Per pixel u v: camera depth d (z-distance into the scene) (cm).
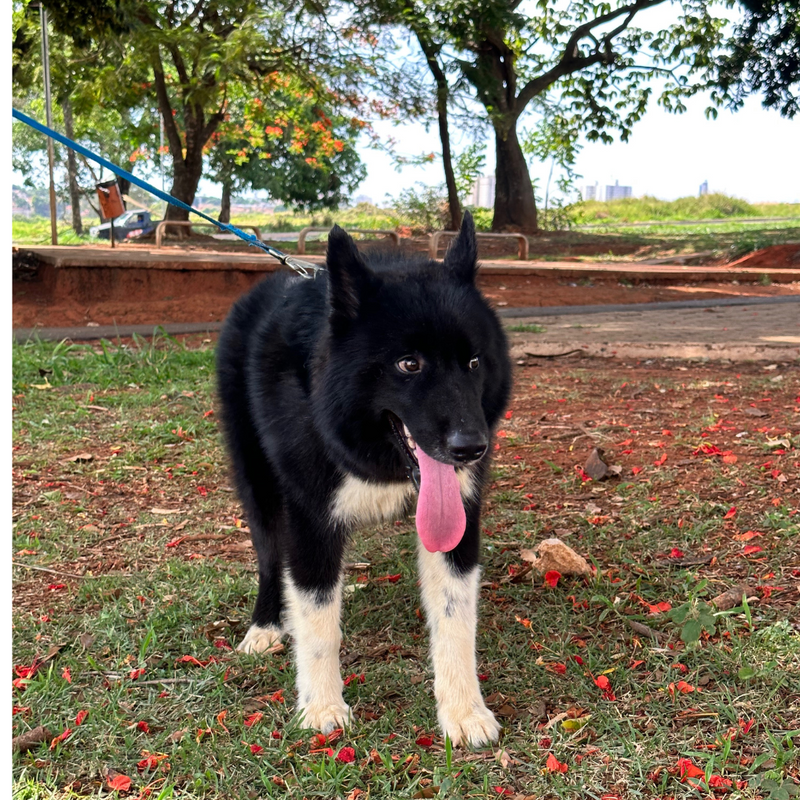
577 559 159
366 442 121
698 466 207
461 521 113
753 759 107
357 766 112
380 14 1012
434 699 126
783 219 1784
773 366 339
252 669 137
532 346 378
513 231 1256
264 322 143
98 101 1080
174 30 911
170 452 243
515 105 1236
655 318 504
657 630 139
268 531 147
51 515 199
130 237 1295
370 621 150
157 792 109
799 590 145
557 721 118
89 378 331
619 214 1973
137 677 134
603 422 252
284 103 1430
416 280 122
